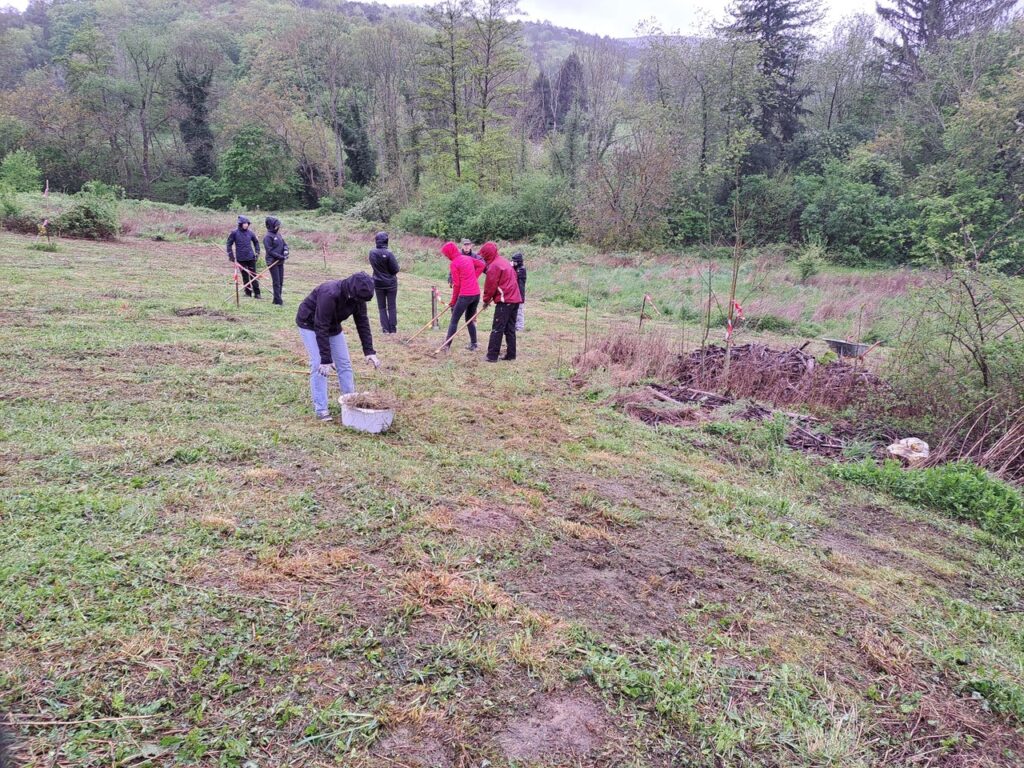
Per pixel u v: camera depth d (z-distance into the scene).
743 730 2.50
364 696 2.46
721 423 6.43
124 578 2.98
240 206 39.19
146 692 2.35
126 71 47.84
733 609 3.34
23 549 3.10
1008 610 3.66
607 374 7.93
